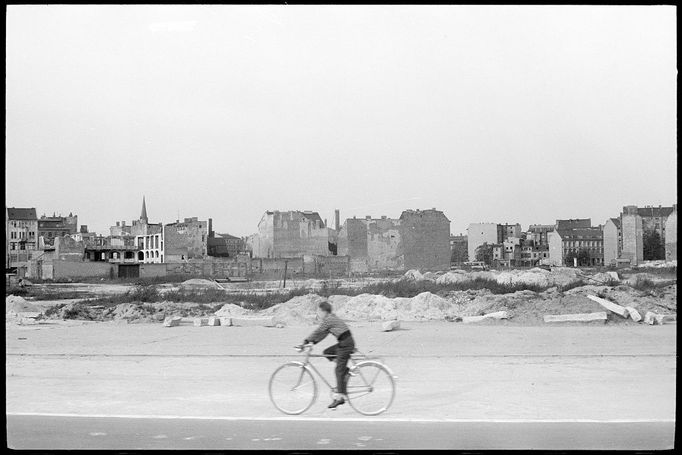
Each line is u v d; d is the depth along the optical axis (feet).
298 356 54.49
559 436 27.12
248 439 26.91
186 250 170.60
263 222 168.35
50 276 166.91
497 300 91.97
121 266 168.25
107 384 40.75
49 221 177.47
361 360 31.78
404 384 40.11
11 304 102.32
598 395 36.27
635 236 158.10
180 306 103.40
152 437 27.35
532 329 75.31
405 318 90.43
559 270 147.43
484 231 168.96
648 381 40.86
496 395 36.52
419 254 164.55
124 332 77.15
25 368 48.16
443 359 51.62
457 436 27.20
